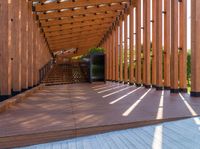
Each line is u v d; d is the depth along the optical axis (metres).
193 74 8.17
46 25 16.64
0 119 4.55
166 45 10.93
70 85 15.66
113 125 4.13
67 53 36.44
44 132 3.66
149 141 3.60
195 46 8.09
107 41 23.19
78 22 18.89
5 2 7.30
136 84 14.27
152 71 12.55
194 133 3.93
